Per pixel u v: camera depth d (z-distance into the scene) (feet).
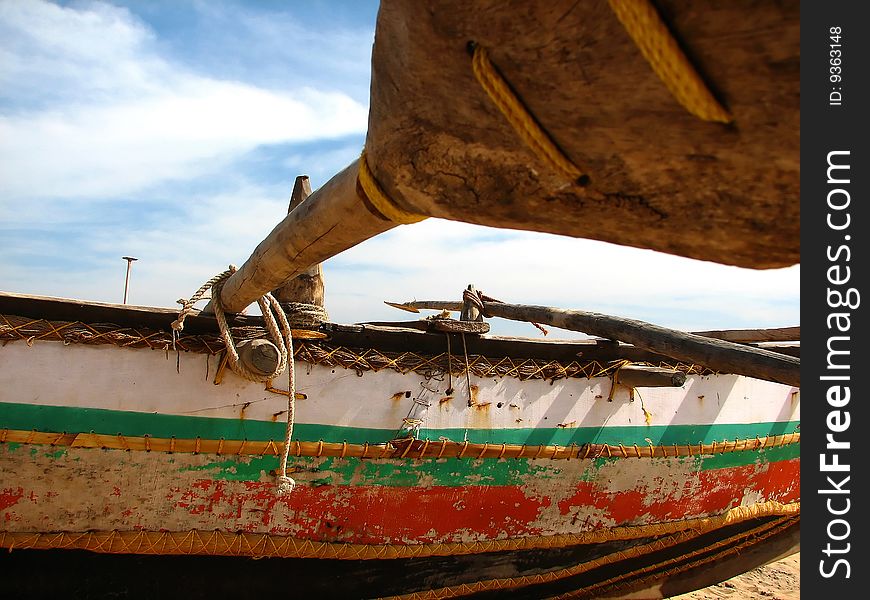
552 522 16.89
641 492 17.99
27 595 12.98
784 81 3.60
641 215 5.09
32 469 12.37
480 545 16.12
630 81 4.04
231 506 13.76
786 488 21.54
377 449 14.65
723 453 19.26
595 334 14.70
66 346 12.58
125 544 12.99
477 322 15.74
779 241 4.75
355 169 7.17
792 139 3.93
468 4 4.26
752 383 20.02
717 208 4.71
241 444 13.64
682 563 20.84
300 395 14.24
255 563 14.39
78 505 12.71
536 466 16.38
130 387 12.96
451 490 15.57
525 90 4.51
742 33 3.45
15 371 12.23
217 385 13.62
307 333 14.05
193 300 12.82
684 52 3.65
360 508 14.80
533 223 5.74
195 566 13.93
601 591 19.57
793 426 21.13
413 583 16.11
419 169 5.89
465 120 5.17
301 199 13.79
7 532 12.36
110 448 12.76
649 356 17.84
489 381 15.96
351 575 15.34
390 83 5.49
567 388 16.87
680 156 4.42
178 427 13.26
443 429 15.39
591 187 5.02
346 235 8.49
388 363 15.01
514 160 5.19
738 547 21.95
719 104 3.87
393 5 4.76
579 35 3.99
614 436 17.40
